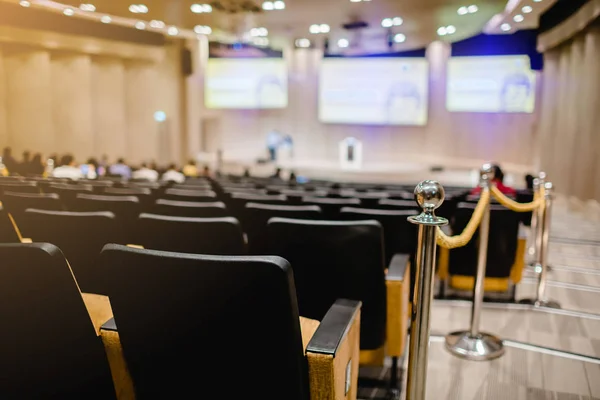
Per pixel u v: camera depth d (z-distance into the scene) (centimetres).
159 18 1246
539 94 1670
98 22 1551
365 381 308
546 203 453
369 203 488
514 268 459
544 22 1323
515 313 436
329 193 563
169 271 154
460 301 464
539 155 1516
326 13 1170
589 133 1111
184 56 1950
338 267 243
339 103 2059
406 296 304
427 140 2075
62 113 1580
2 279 150
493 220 432
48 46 1452
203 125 2119
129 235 334
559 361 344
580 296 485
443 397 295
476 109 1806
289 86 2209
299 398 164
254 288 149
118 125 1727
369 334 259
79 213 271
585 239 760
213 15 1202
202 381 170
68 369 167
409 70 1972
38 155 1146
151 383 177
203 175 1373
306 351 168
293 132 2231
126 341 172
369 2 1059
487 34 1698
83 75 1598
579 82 1200
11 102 1473
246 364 162
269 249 246
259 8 1122
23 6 1341
